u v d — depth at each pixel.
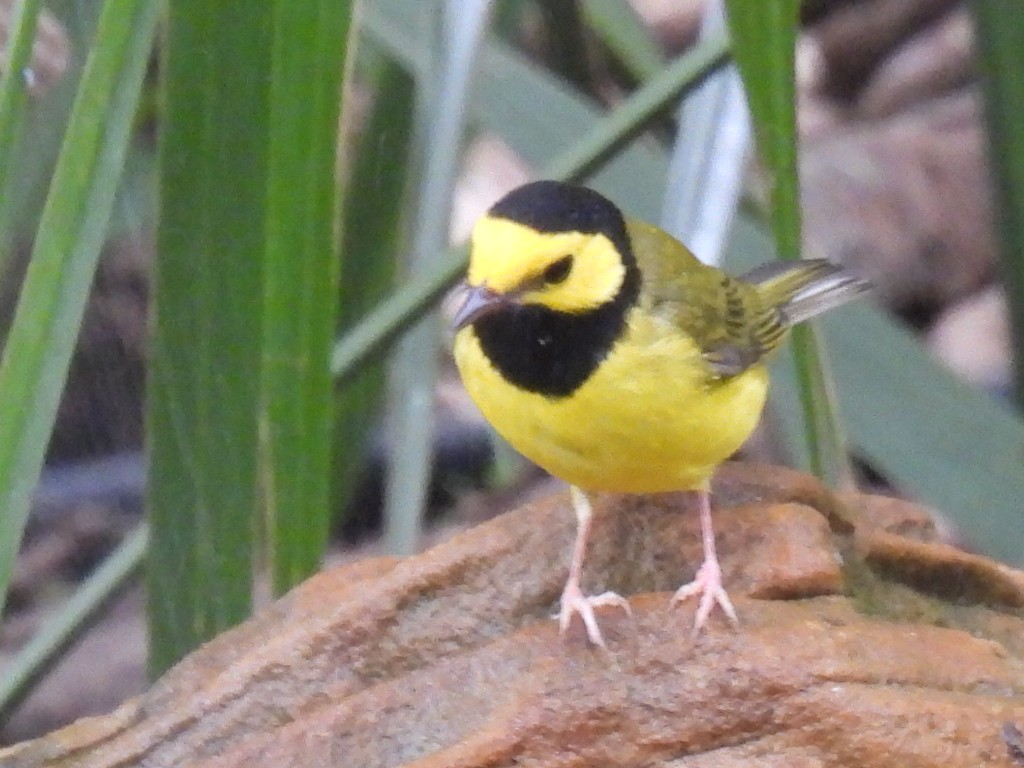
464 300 2.99
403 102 3.10
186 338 2.99
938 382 3.08
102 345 3.76
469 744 2.96
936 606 3.00
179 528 3.01
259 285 2.99
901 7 5.30
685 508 3.01
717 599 2.98
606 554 3.01
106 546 4.00
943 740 2.95
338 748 2.97
